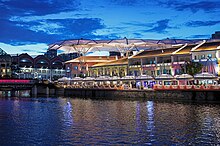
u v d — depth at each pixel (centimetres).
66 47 12388
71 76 15125
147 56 11262
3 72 16750
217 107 6088
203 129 3791
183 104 6850
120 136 3447
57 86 13012
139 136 3438
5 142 3234
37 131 3784
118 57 14888
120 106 6806
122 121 4494
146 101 8112
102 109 6228
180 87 8144
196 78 8262
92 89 11088
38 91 13125
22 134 3612
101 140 3272
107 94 10500
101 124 4247
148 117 4859
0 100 9462
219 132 3612
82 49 12600
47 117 5072
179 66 10188
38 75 17925
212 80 8769
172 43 11719
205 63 9406
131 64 12012
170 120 4516
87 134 3572
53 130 3841
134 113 5412
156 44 11850
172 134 3522
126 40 11856
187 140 3234
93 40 11856
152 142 3166
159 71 10862
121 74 12512
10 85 12438
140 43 11881
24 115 5378
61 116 5181
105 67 13438
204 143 3112
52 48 12419
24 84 12700
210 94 7575
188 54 9994
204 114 5066
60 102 8425
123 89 9862
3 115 5391
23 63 17938
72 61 15225
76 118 4897
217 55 9212
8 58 17050
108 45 12069
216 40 10138
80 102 8294
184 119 4584
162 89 8544
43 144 3145
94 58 15438
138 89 9381
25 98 10575
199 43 10475
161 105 6775
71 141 3253
